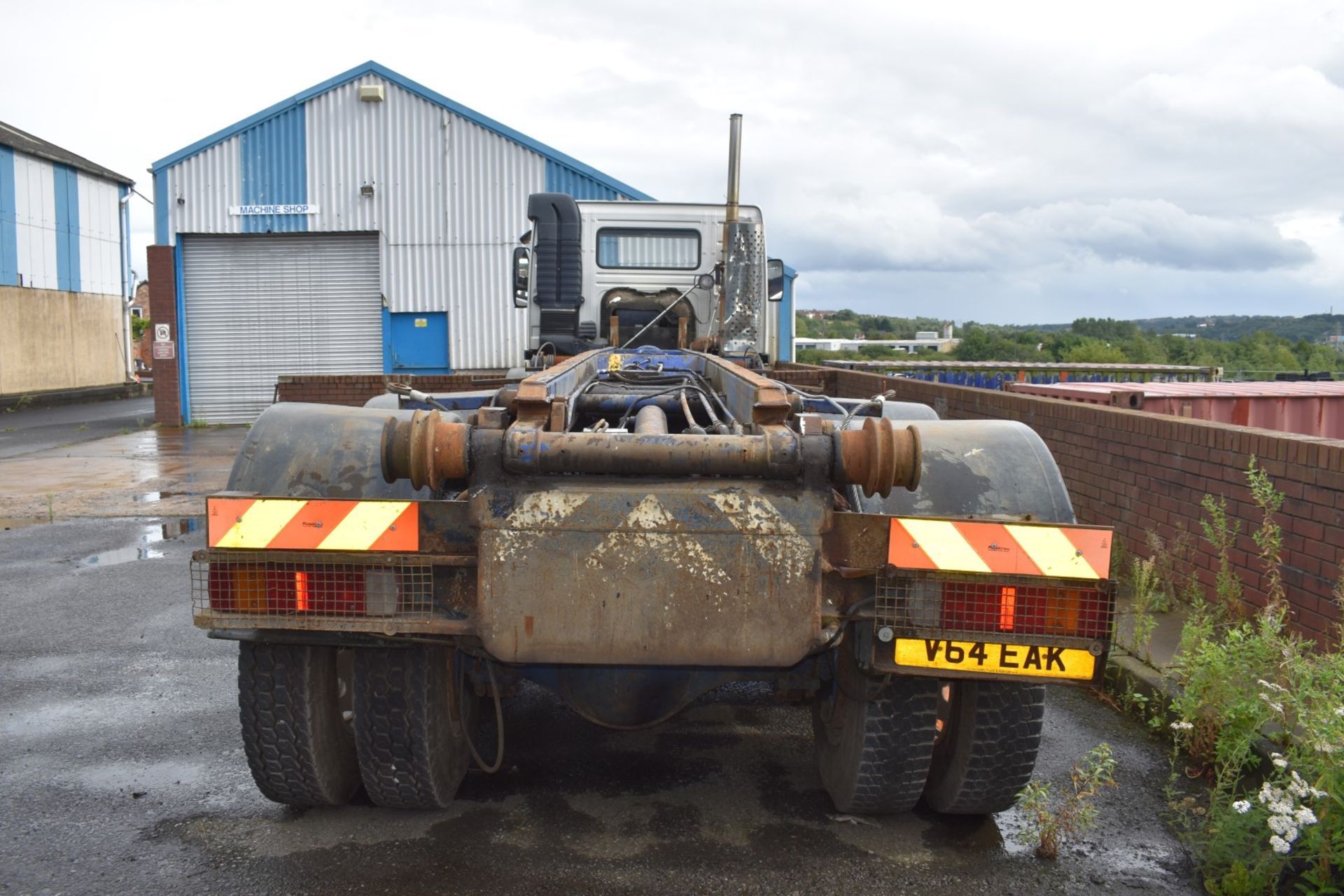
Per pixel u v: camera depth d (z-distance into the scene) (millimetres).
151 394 33719
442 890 3174
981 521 2969
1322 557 4758
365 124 19453
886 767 3410
